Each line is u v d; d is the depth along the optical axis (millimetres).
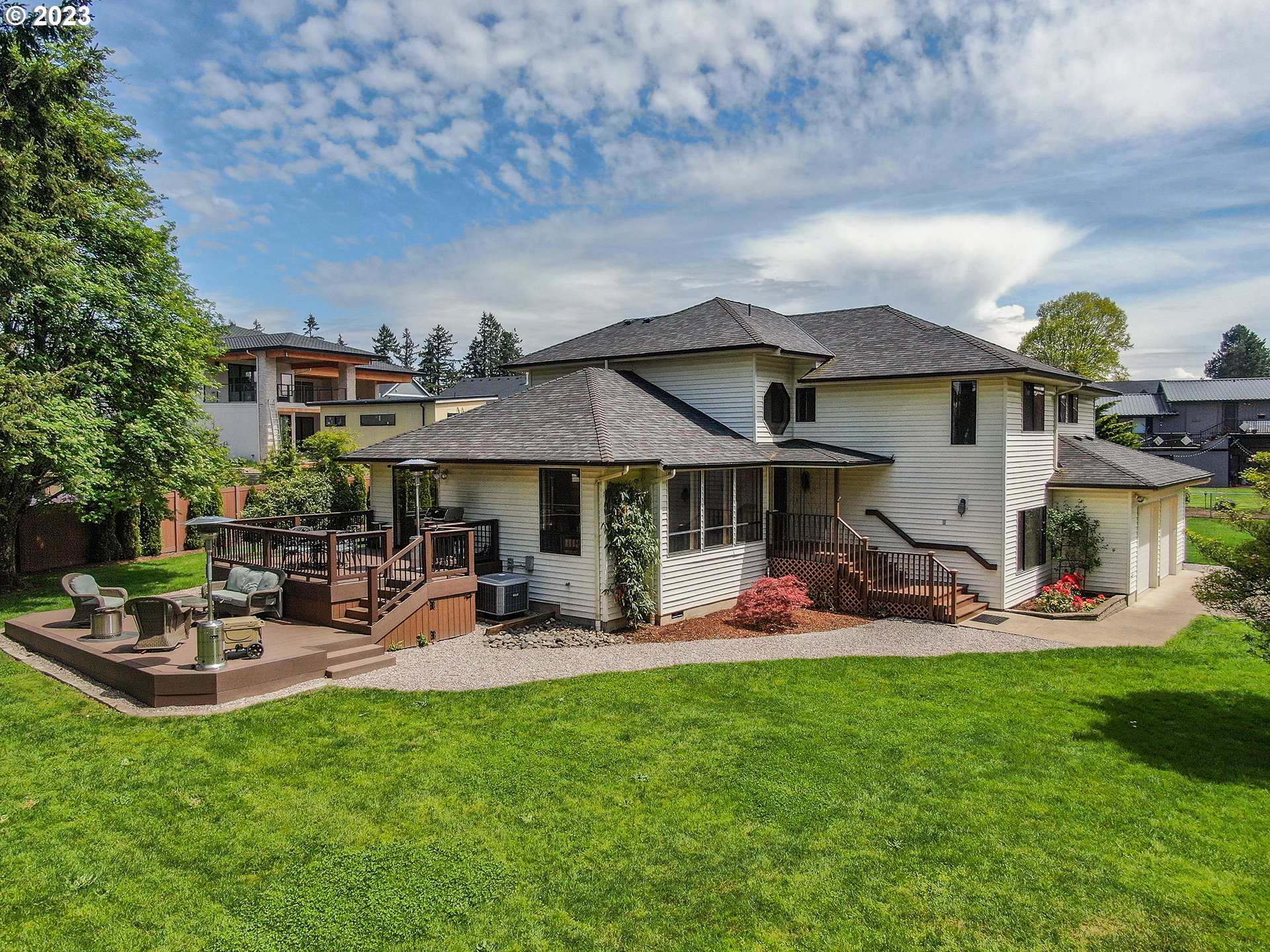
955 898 5586
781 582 15641
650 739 8734
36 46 16250
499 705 9867
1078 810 7062
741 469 17531
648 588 14977
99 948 4949
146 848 6172
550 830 6559
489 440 16219
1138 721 9547
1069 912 5438
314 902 5465
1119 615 16812
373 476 18500
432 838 6406
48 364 15727
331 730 8859
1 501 17656
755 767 7949
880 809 7027
